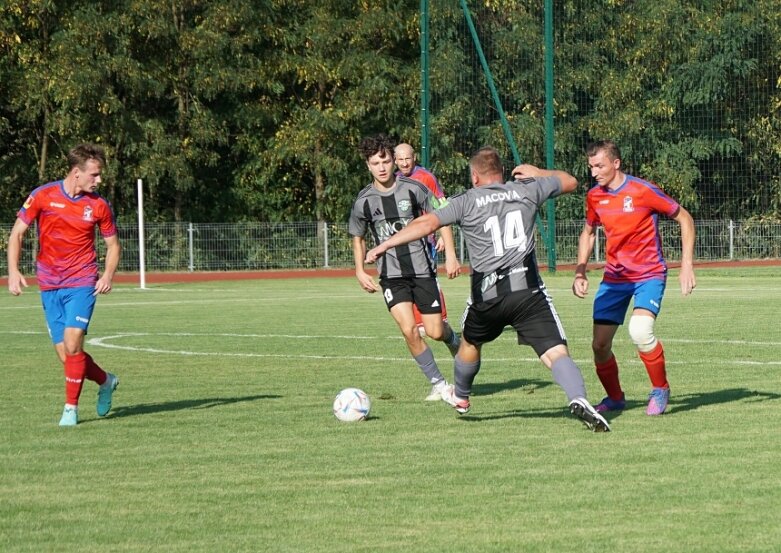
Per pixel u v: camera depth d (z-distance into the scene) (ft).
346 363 118.11
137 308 209.15
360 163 387.55
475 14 316.81
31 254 361.92
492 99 319.88
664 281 80.18
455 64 311.47
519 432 74.02
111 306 215.72
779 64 350.23
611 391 82.48
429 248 92.63
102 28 351.25
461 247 347.77
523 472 61.11
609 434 72.49
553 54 314.96
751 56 349.41
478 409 85.10
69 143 369.91
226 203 407.44
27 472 62.95
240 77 369.71
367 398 80.74
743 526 49.29
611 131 335.26
